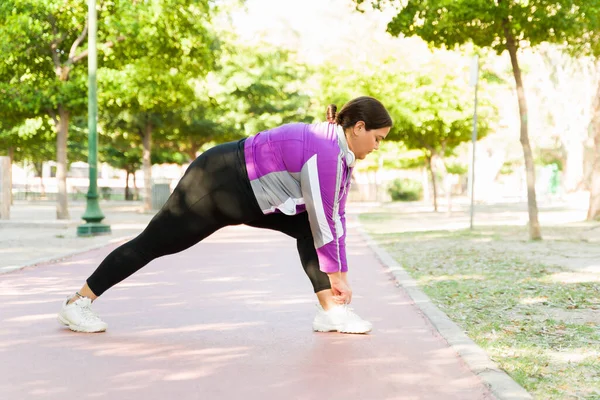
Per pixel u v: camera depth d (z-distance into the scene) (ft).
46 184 188.24
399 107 79.20
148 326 16.71
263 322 17.39
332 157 13.94
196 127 95.40
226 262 31.78
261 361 13.47
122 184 212.43
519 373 12.51
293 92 106.93
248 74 98.89
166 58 63.31
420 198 165.37
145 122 89.86
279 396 11.26
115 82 61.00
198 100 90.63
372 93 80.74
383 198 164.35
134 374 12.42
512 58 43.34
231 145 14.61
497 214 83.10
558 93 131.03
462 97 79.77
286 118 105.70
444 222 66.54
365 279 26.30
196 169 14.61
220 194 14.51
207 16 63.41
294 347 14.69
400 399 11.21
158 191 92.84
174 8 58.75
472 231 51.57
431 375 12.64
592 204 61.36
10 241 41.88
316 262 16.22
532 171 43.16
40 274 26.84
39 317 17.71
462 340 15.20
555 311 18.95
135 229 54.19
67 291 22.35
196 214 14.73
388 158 145.79
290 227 15.70
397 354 14.21
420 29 43.14
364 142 14.23
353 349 14.60
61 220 61.46
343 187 14.57
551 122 148.97
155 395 11.20
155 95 65.46
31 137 83.87
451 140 90.12
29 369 12.68
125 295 21.59
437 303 20.39
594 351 14.26
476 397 11.32
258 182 14.28
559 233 49.06
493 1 40.91
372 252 37.40
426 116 78.59
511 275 26.50
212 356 13.79
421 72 80.23
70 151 134.10
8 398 10.98
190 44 61.26
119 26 57.72
